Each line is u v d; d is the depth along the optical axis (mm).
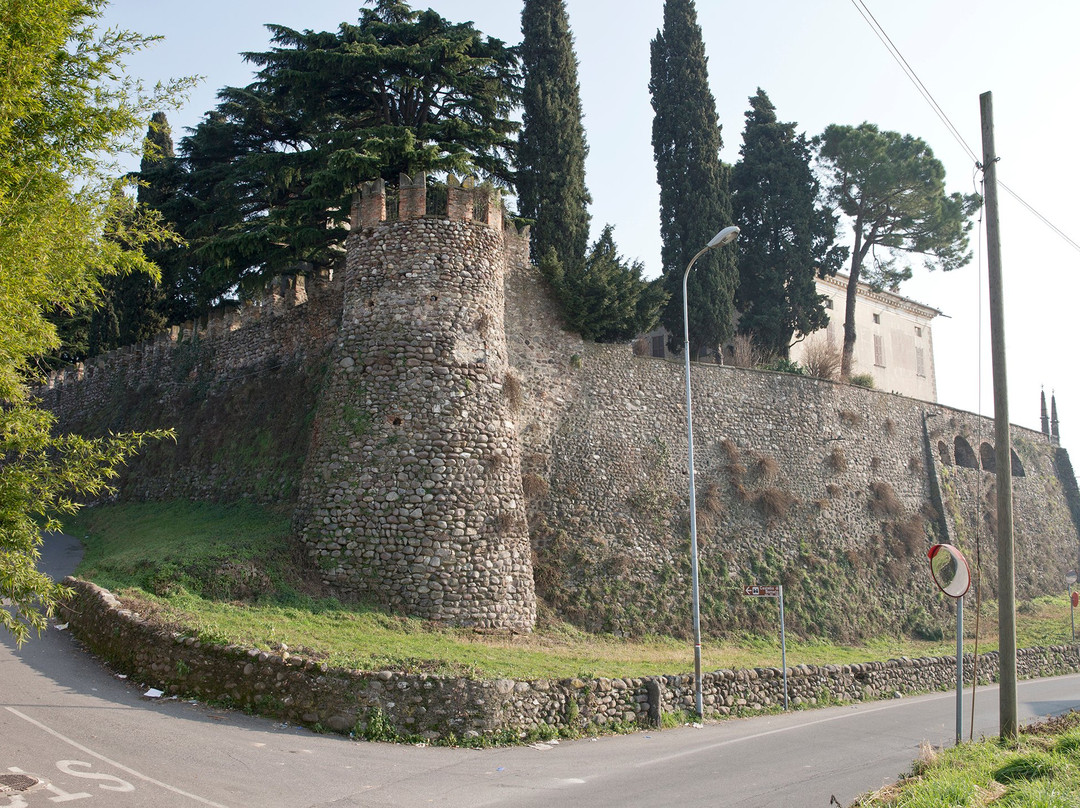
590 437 30641
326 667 14141
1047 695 24125
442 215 24797
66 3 10586
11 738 11594
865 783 12711
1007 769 11648
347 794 10805
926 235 48938
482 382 23984
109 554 25125
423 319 23688
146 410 36219
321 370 29359
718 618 29844
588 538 28953
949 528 40531
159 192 38875
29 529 10219
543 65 33688
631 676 17906
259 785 10836
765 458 34750
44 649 16781
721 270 40000
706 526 31812
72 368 42781
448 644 19328
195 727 13023
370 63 29422
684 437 32969
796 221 44750
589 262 31766
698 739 15773
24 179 10664
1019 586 44656
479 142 30953
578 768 12922
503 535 23141
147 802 9836
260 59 30797
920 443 42062
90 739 11914
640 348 34500
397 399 23016
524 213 32812
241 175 34594
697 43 41812
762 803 11281
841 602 33500
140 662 15398
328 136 29391
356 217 25266
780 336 43812
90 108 11133
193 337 36094
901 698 23688
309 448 24125
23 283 10586
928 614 36250
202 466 31266
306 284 32906
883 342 58219
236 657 14555
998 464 15766
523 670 16938
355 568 21750
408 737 13758
